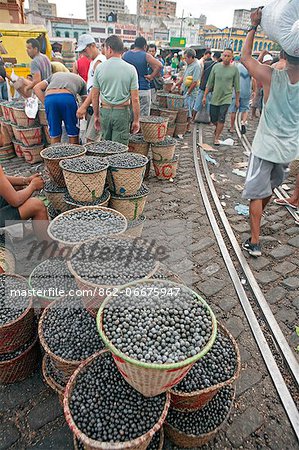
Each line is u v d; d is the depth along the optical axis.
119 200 3.56
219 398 2.04
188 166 6.44
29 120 5.84
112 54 4.55
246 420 2.12
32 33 9.19
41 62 6.28
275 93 3.14
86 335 2.11
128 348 1.61
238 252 3.77
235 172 6.23
